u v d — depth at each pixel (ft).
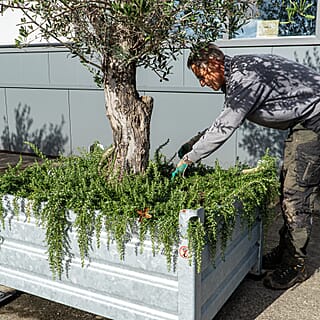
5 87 19.42
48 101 18.37
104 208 5.95
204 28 5.87
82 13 6.16
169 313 5.82
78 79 17.21
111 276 6.09
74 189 6.57
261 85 6.67
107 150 7.83
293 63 7.15
